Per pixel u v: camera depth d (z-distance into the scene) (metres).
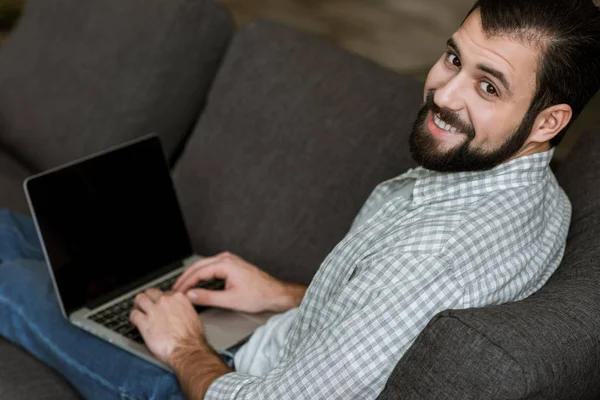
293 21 4.77
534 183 1.33
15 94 2.46
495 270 1.28
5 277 1.83
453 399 1.10
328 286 1.39
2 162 2.46
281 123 1.98
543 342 1.12
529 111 1.25
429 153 1.31
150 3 2.27
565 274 1.37
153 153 1.92
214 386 1.40
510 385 1.07
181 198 2.06
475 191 1.32
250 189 1.97
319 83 1.98
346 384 1.25
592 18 1.23
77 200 1.76
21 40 2.51
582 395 1.21
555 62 1.22
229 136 2.05
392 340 1.23
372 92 1.92
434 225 1.28
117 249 1.81
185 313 1.60
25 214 2.21
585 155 1.71
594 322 1.20
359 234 1.39
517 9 1.22
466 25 1.26
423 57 4.42
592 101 3.79
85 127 2.30
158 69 2.23
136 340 1.64
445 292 1.23
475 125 1.26
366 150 1.87
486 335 1.10
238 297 1.72
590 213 1.54
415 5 5.23
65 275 1.71
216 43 2.27
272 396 1.30
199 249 2.02
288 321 1.57
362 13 5.02
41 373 1.72
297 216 1.90
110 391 1.59
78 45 2.37
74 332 1.69
